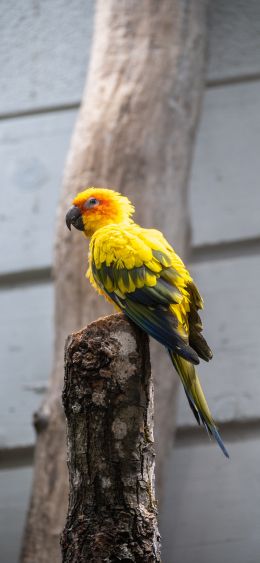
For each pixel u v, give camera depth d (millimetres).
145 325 3781
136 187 6109
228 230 7562
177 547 6949
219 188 7672
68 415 3461
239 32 7844
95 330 3541
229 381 7223
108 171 6133
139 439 3412
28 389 7387
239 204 7633
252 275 7445
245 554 6891
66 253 6055
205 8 7363
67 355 3494
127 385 3438
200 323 4234
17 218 7855
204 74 7148
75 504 3393
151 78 6559
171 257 4270
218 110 7855
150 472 3443
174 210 6316
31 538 5570
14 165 8031
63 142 8062
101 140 6262
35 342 7500
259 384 7195
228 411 7145
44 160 8023
